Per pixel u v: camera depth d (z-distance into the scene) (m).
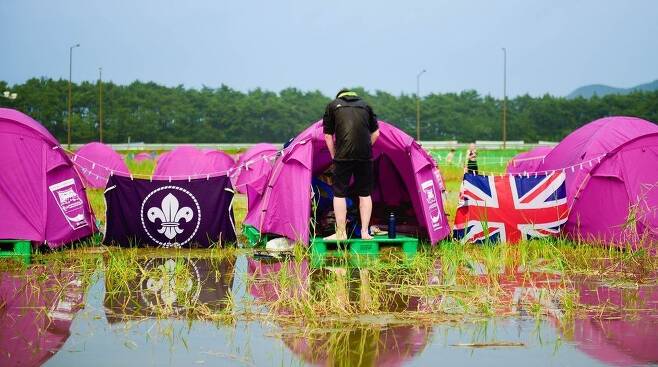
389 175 15.02
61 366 5.80
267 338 6.67
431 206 13.14
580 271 10.43
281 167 12.95
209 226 13.27
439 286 9.15
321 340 6.60
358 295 8.60
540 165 16.17
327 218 13.73
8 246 12.22
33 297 8.50
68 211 12.75
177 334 6.82
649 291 8.98
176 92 148.25
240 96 159.88
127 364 5.86
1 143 12.29
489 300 8.27
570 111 145.62
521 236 13.17
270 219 12.88
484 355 6.13
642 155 13.22
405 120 152.75
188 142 141.88
